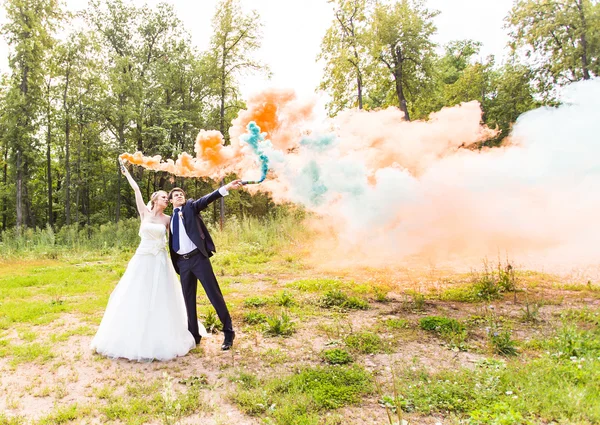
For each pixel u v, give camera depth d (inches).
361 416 116.1
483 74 896.3
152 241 175.9
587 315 197.6
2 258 526.3
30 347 175.3
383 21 727.1
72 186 992.9
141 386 137.7
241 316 224.4
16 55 819.4
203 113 980.6
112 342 166.7
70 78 919.7
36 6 840.9
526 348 163.3
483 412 110.7
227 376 146.8
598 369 131.9
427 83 810.2
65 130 954.1
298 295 271.7
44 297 285.6
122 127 930.7
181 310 180.9
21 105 838.5
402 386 132.9
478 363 148.1
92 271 396.5
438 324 194.2
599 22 659.4
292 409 117.7
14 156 864.3
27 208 1097.4
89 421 115.3
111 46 978.1
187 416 118.3
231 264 412.5
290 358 163.0
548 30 698.8
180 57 971.3
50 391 135.4
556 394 117.0
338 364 155.3
